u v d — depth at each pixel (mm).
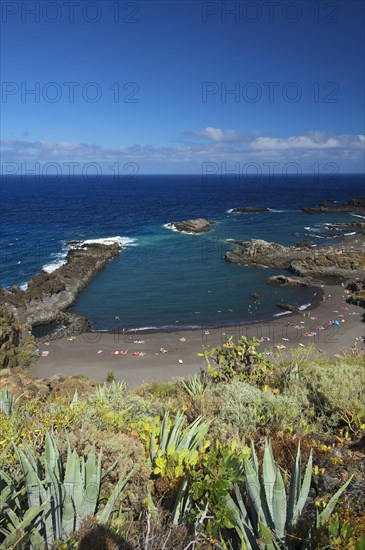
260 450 5938
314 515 4406
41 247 64062
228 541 4348
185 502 4922
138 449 5801
